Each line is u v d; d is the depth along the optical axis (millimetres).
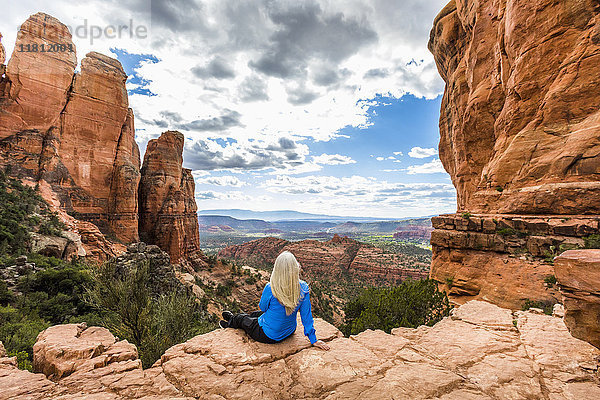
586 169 16781
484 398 2666
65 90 53406
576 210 16422
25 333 10977
